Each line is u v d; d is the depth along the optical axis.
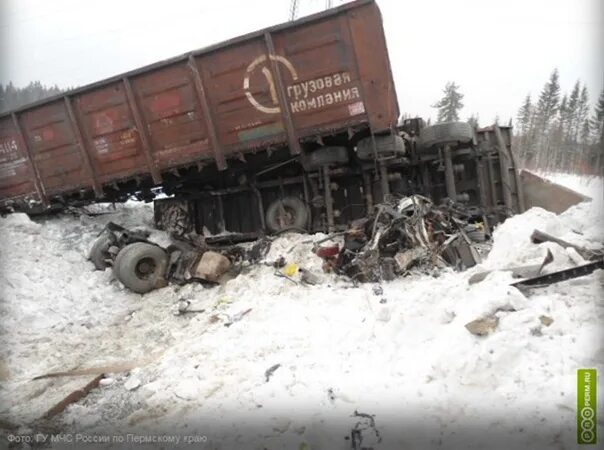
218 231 9.97
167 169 8.98
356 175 9.27
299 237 8.31
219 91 8.41
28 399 4.56
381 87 7.89
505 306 4.11
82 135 9.27
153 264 7.96
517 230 6.65
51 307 7.27
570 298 4.41
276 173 9.59
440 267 6.67
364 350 4.38
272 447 3.36
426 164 9.49
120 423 3.99
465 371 3.55
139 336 6.12
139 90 8.75
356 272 6.77
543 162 44.53
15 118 9.51
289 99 8.17
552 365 3.47
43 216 10.25
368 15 7.70
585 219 7.37
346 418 3.48
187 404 4.05
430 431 3.20
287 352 4.63
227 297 6.79
